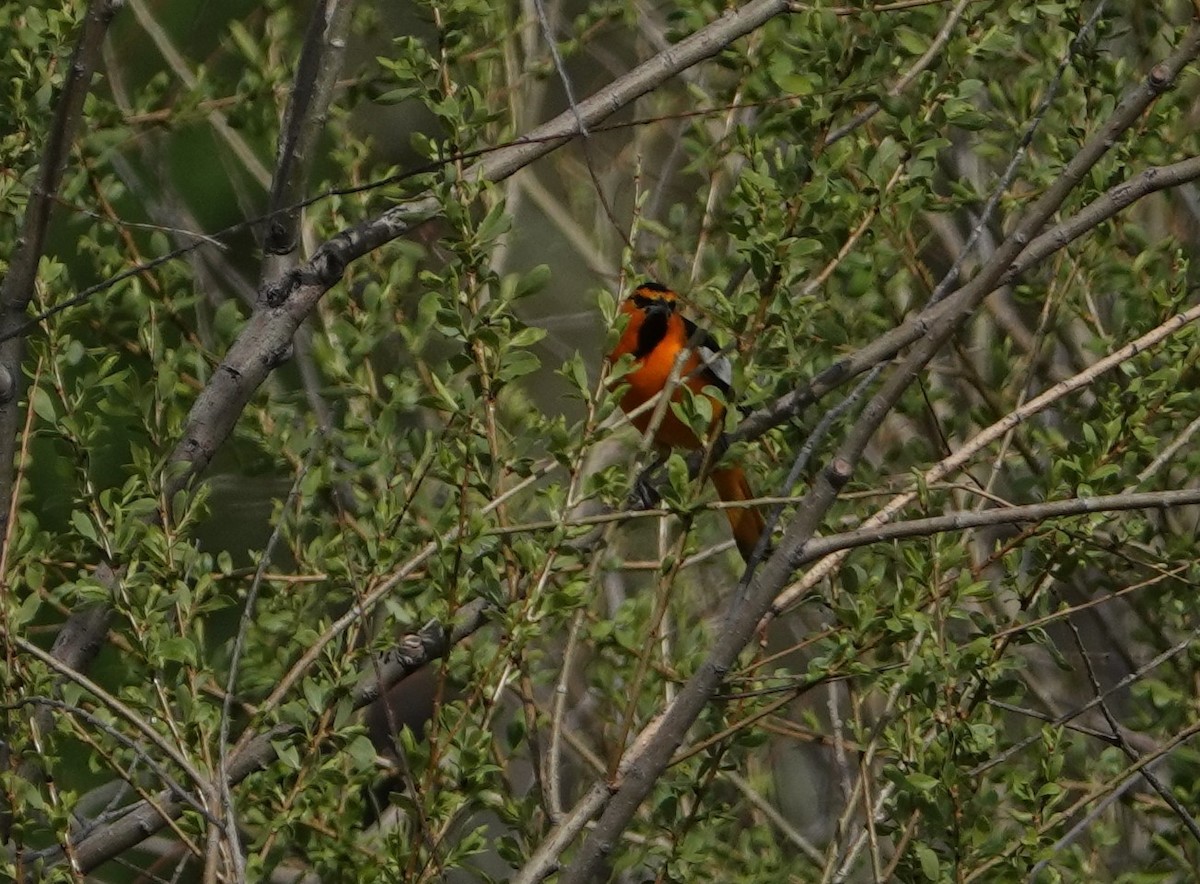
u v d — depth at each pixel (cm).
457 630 926
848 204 897
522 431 1002
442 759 848
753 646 1051
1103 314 1370
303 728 845
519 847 898
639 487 1102
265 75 1119
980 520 770
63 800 776
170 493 909
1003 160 1256
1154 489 1017
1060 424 1323
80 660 920
